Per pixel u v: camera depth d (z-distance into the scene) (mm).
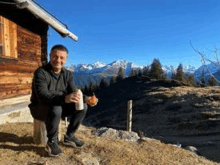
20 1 4980
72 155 3256
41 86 2957
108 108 52938
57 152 3119
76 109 3117
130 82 72875
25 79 7117
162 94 41656
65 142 3566
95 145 3859
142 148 4312
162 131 25625
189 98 35438
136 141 4902
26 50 7102
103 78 99938
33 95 3256
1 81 5832
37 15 5582
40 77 2996
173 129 25516
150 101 40156
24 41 6961
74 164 2992
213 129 23328
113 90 70938
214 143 18188
